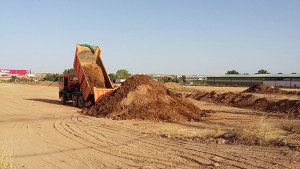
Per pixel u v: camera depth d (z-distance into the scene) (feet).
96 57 91.97
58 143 40.60
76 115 71.26
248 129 41.22
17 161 31.99
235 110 86.89
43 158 33.19
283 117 69.87
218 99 116.16
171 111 67.31
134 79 77.10
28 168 29.48
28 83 298.15
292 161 29.19
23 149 37.27
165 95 73.26
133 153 34.47
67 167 29.81
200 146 37.06
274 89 144.87
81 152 35.60
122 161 31.50
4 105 94.84
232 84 346.33
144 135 45.50
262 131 40.75
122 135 45.73
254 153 32.73
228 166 28.48
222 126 55.77
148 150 35.76
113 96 73.26
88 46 91.15
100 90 80.43
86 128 52.42
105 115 68.28
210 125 57.36
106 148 37.35
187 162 30.27
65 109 84.99
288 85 282.15
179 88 221.05
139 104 69.26
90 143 40.37
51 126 54.75
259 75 327.47
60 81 104.06
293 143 35.96
